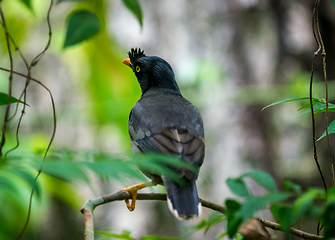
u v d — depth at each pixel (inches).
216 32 534.6
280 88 520.1
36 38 560.4
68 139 576.4
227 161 523.8
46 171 118.0
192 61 530.0
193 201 234.4
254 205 131.9
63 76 580.7
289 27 534.9
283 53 534.6
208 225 157.9
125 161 131.2
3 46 487.8
